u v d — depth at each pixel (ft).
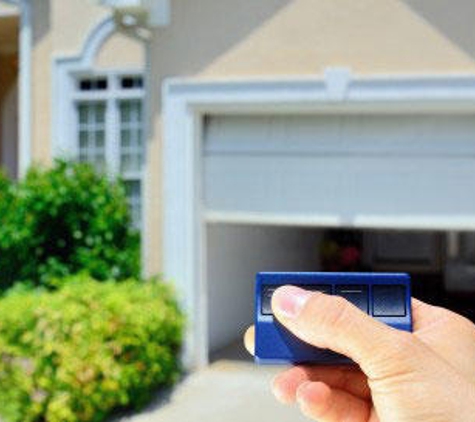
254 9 20.38
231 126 21.24
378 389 4.19
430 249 41.06
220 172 21.33
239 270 25.18
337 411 4.88
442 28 19.08
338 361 4.46
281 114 20.80
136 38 21.22
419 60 19.24
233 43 20.56
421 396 4.04
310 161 20.61
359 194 20.25
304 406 4.85
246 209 21.09
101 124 26.58
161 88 21.15
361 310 4.43
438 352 4.95
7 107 34.99
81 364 16.65
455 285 38.65
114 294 18.16
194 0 20.84
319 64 19.92
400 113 19.88
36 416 17.21
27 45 27.27
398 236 41.22
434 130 19.71
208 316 22.48
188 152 20.89
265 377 20.38
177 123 20.93
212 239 22.68
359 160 20.25
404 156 19.93
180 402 18.58
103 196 22.57
